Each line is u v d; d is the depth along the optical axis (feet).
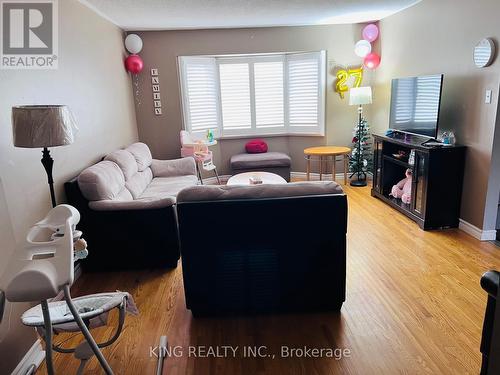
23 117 6.97
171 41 17.78
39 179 8.64
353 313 7.91
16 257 4.57
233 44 18.11
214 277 7.70
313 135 19.51
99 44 13.58
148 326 7.81
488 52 10.42
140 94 18.17
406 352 6.66
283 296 7.88
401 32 15.61
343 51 18.37
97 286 9.59
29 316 5.51
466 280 9.03
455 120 12.35
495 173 10.85
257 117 20.04
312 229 7.41
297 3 13.41
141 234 10.12
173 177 15.79
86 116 11.93
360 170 18.58
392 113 15.30
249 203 7.21
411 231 12.30
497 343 3.18
